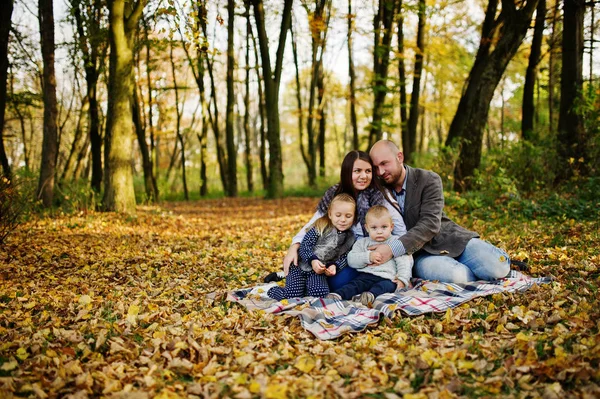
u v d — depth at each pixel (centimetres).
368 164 429
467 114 1205
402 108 1808
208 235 902
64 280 521
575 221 722
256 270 564
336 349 301
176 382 263
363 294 387
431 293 393
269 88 1744
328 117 3466
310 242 423
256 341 321
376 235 412
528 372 254
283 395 234
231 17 1953
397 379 263
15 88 1633
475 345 294
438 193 436
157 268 595
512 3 1145
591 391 226
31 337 332
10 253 640
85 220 948
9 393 245
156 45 1359
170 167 2756
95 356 296
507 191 911
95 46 1394
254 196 2309
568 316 322
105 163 1090
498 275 416
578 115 1052
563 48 1081
